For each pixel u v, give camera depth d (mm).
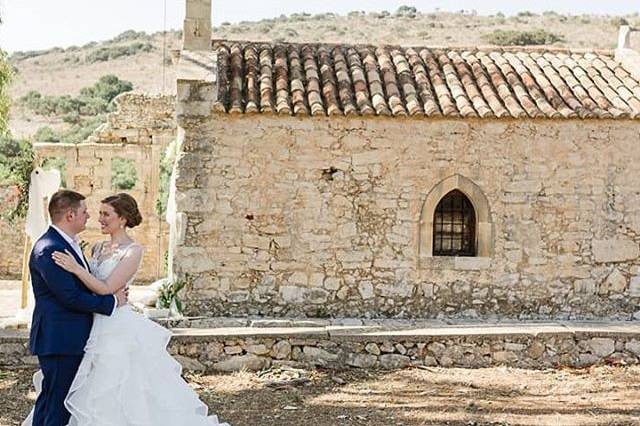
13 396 11453
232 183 16188
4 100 22062
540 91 17188
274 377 12906
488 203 16562
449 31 83125
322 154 16297
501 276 16625
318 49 18344
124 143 27297
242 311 16250
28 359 13062
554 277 16719
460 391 12219
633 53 18781
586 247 16766
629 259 16844
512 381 12906
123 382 7863
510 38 76312
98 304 7816
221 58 17500
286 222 16297
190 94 15984
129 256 8109
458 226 16891
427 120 16344
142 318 8234
